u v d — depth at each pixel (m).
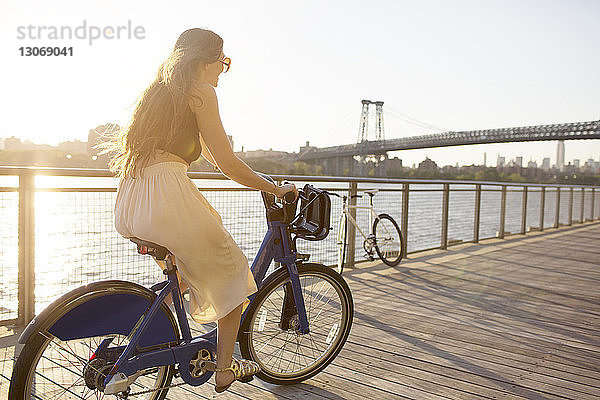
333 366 2.62
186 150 1.72
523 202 8.91
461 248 6.86
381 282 4.63
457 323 3.43
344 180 4.93
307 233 2.23
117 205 1.80
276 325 2.34
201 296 1.80
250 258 2.51
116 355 1.73
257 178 1.90
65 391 1.69
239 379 2.01
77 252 2.97
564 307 3.94
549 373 2.61
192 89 1.69
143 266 3.23
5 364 2.43
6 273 2.86
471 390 2.38
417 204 6.12
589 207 12.45
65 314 1.63
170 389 2.29
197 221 1.70
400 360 2.73
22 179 2.84
